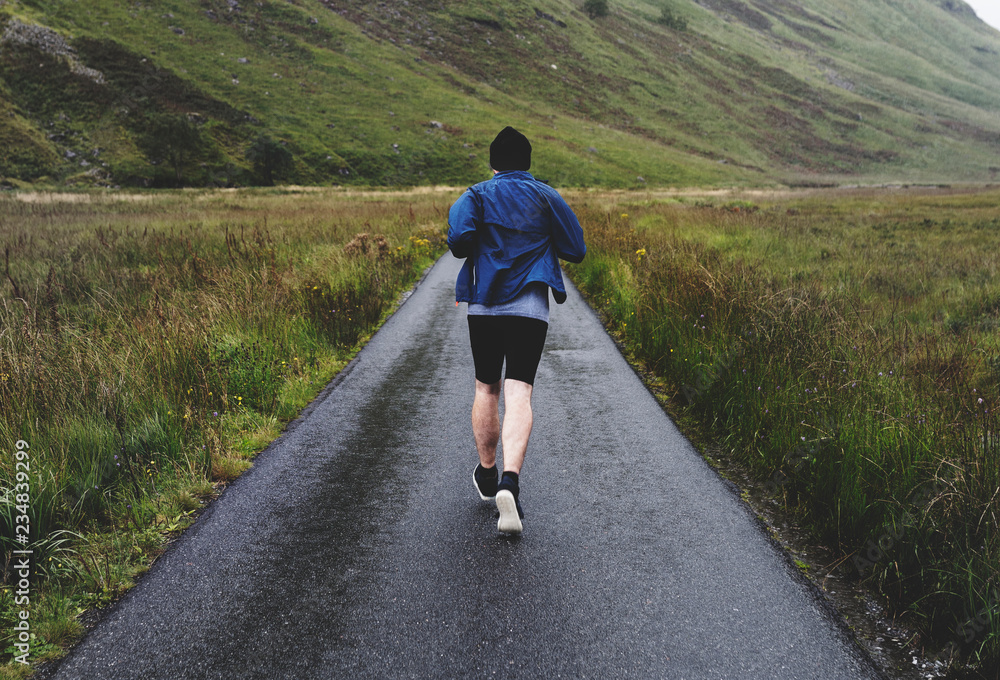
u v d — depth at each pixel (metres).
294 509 3.12
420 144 85.75
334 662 2.00
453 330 7.59
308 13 115.81
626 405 4.77
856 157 126.00
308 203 35.44
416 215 23.03
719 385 4.44
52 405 3.76
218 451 3.68
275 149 71.94
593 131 107.75
